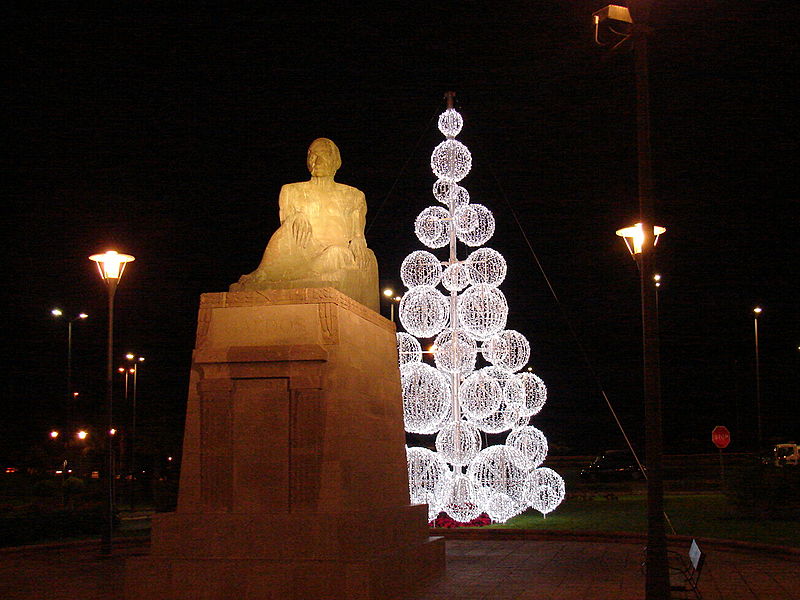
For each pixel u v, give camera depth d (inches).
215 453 453.7
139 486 1381.6
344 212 534.3
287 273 495.8
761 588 485.4
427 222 800.3
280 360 453.1
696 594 419.5
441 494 736.3
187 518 442.9
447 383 775.7
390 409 540.1
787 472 880.9
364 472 472.1
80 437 1675.7
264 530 433.1
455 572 550.6
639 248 658.8
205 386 460.8
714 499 1094.4
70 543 730.8
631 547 678.5
